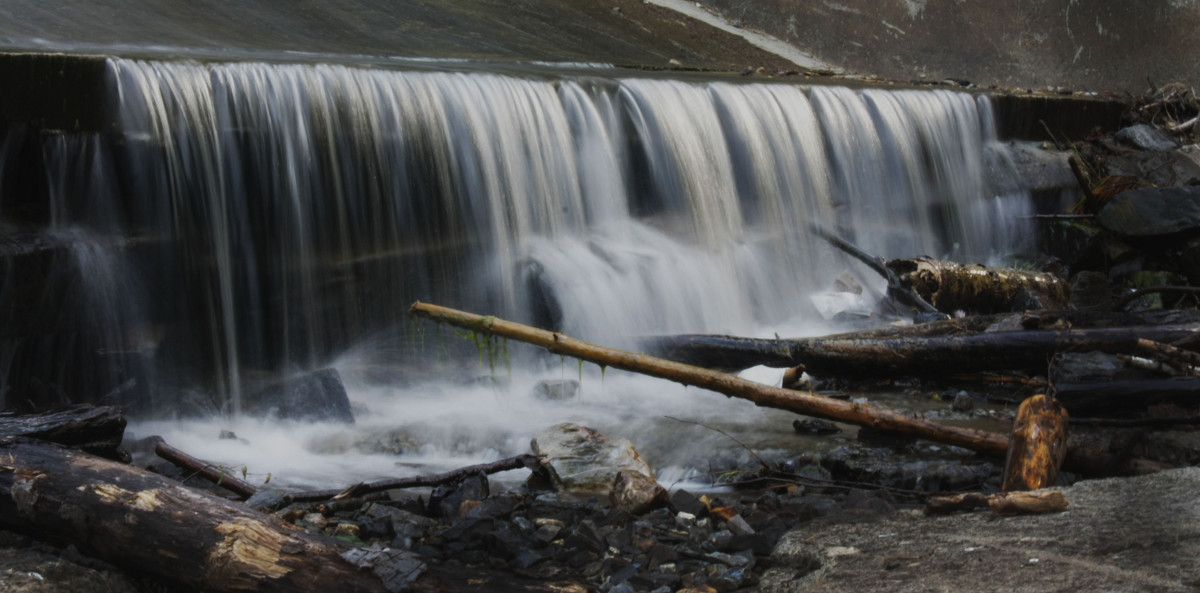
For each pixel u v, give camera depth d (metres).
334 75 7.92
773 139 10.49
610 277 8.73
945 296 9.70
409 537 4.52
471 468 5.39
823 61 16.84
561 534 4.57
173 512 3.76
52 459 4.12
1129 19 16.06
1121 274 11.39
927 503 4.59
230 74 7.45
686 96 9.98
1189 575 3.51
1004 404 7.20
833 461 5.88
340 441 6.49
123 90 7.00
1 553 3.84
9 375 6.35
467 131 8.52
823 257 10.60
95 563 3.83
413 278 8.26
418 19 13.09
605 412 7.07
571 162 9.19
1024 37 16.34
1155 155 13.45
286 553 3.62
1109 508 4.29
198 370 7.31
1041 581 3.58
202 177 7.33
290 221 7.70
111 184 7.01
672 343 7.80
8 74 6.62
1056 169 13.09
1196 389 6.27
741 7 17.42
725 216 10.05
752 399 6.01
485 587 3.59
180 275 7.25
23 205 6.79
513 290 8.57
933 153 12.08
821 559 4.14
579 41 14.01
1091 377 7.19
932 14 16.53
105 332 6.85
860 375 7.51
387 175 8.12
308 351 7.84
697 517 4.92
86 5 10.23
